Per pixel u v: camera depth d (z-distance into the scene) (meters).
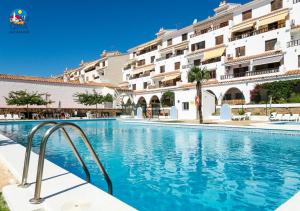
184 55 41.97
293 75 25.20
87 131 20.94
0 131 21.00
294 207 3.25
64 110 42.41
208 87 34.12
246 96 29.38
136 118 36.12
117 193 5.84
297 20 28.44
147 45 52.31
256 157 9.62
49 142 14.38
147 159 9.53
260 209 4.85
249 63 32.41
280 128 15.27
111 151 11.36
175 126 22.41
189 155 10.20
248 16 34.34
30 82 40.16
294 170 7.68
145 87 50.53
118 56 60.62
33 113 37.41
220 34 37.09
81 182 4.24
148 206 5.09
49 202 3.34
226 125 18.67
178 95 33.31
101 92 48.81
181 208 4.96
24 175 4.09
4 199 3.75
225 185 6.32
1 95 37.31
